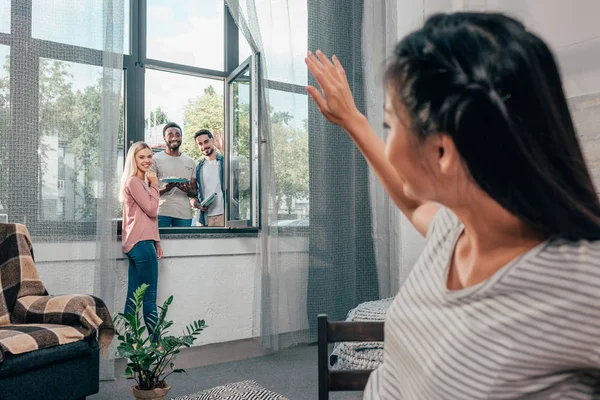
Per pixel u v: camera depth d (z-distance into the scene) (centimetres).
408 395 45
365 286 444
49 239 312
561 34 313
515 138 27
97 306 256
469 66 28
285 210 400
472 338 36
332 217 421
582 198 29
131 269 334
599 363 33
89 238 323
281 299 393
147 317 329
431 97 29
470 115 28
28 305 264
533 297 34
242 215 398
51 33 315
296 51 414
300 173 408
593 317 32
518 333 34
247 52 429
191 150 956
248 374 324
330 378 86
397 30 448
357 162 446
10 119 302
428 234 49
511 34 29
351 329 87
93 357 253
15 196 302
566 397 35
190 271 375
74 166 320
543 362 34
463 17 31
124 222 334
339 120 58
